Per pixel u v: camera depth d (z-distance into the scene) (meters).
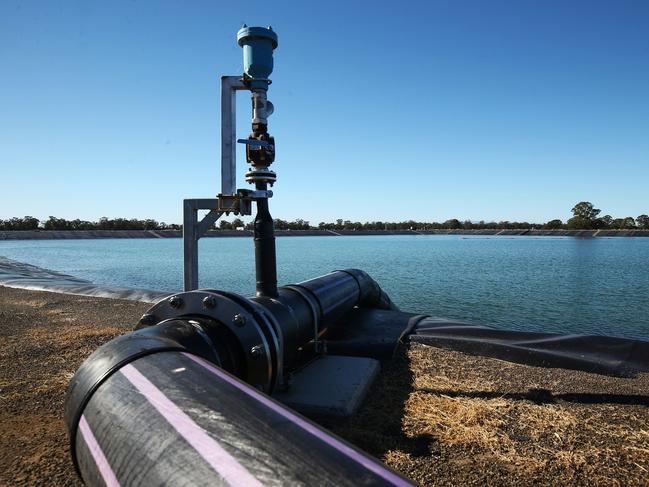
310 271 25.44
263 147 4.37
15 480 2.97
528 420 3.86
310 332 4.85
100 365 2.31
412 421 3.80
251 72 4.42
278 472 1.41
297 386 4.23
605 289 17.44
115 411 2.00
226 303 3.36
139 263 35.53
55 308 9.93
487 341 6.12
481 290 17.11
